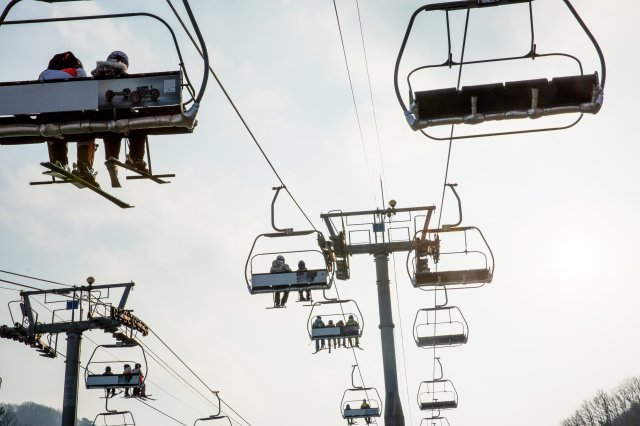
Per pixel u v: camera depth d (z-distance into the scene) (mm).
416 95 12289
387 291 29781
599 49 11984
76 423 39219
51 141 12602
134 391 40531
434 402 43719
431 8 12008
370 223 29906
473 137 12484
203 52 11523
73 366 39656
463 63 12219
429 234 29719
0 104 11984
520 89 12250
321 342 33375
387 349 29172
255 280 26484
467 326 33906
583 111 12258
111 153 12852
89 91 11953
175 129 12516
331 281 26516
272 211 26141
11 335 39719
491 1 11820
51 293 40625
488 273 29547
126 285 41219
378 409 44375
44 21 11594
